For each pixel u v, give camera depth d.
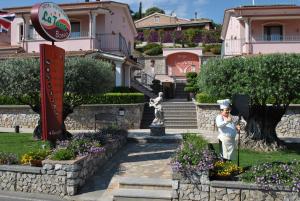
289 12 26.28
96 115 17.98
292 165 9.02
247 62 12.56
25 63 13.68
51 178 9.59
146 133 18.56
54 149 10.72
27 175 9.80
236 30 28.69
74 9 25.16
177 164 8.63
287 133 19.17
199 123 20.86
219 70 12.83
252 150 13.58
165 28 60.41
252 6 27.16
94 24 25.30
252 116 14.11
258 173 8.59
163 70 39.09
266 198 8.27
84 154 10.47
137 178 10.21
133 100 21.28
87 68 14.23
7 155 10.57
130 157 13.20
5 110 21.95
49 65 10.81
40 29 11.33
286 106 13.63
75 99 15.28
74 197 9.31
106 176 10.83
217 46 44.69
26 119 21.59
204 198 8.52
